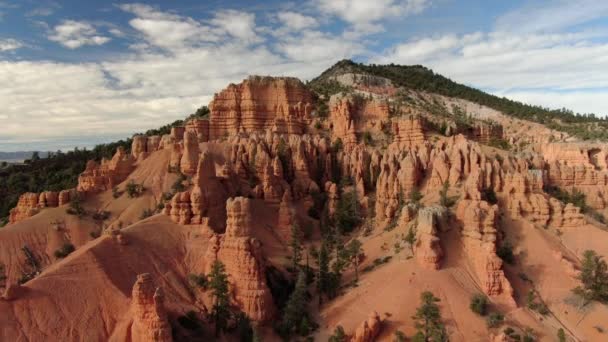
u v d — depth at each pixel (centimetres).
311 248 10588
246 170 12588
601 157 15050
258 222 10631
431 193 10744
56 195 11862
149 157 13212
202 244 8688
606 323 7456
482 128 16575
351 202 12119
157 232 8662
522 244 8850
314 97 17475
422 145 13100
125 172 13000
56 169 18188
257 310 7444
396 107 16388
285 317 7431
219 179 11125
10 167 18762
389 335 6806
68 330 6334
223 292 7262
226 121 15862
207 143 13400
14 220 12019
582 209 12175
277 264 9275
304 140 13975
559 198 12238
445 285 7488
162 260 8150
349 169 13338
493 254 7819
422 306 6919
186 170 11919
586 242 9250
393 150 13612
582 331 7412
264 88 16112
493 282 7656
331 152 14012
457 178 10638
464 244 8319
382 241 9369
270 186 11762
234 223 8000
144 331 6091
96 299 6806
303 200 12381
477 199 9125
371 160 13125
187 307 7450
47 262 9994
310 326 7375
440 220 8412
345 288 8238
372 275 8219
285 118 15512
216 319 7144
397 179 11600
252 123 15662
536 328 7181
